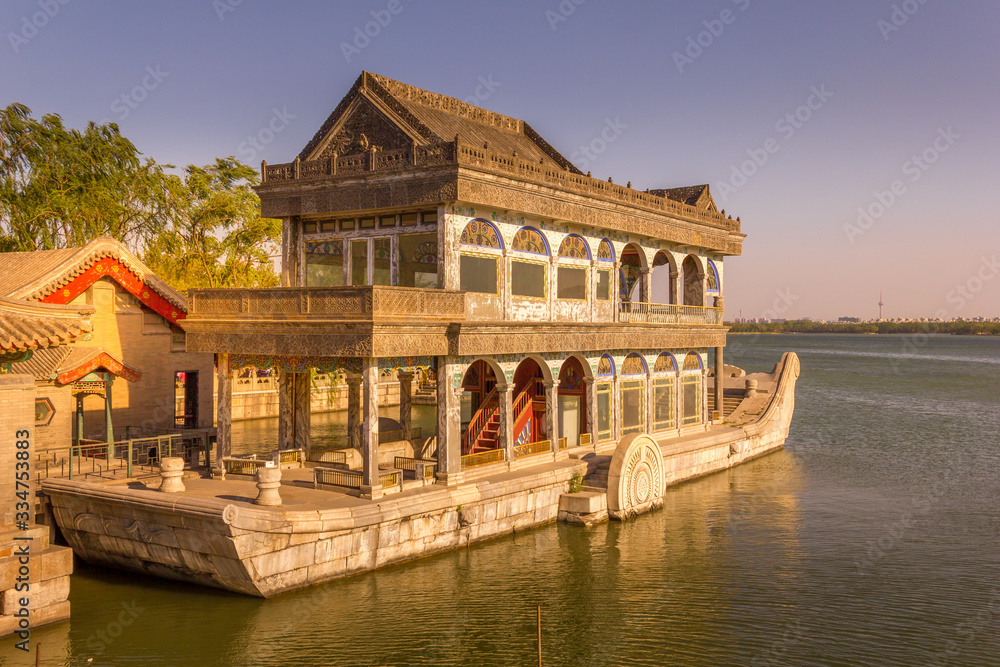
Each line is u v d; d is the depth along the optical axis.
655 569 22.66
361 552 20.56
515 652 17.12
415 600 19.59
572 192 27.28
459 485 23.62
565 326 27.42
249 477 23.69
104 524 20.41
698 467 35.28
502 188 24.52
